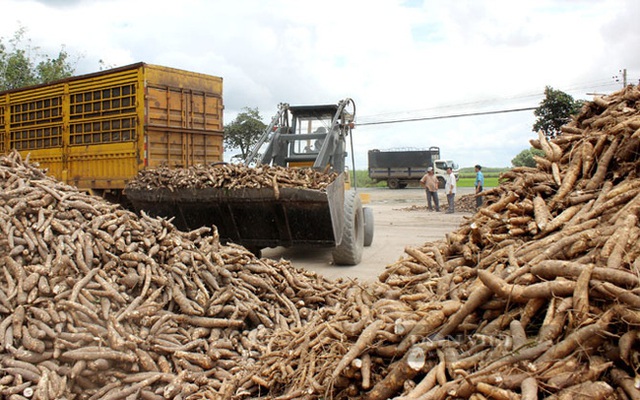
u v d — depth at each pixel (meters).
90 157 11.80
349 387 3.08
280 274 6.27
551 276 2.99
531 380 2.46
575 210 3.79
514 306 3.05
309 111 11.20
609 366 2.56
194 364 4.45
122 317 4.49
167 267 5.23
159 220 5.89
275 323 5.46
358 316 3.58
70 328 4.27
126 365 4.21
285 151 10.94
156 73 10.95
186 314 4.93
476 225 3.99
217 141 12.25
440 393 2.58
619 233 3.08
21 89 13.51
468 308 3.08
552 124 18.66
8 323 4.22
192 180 8.27
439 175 38.94
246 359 4.62
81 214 5.55
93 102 11.75
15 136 13.96
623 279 2.70
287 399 3.27
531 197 4.19
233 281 5.61
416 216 20.30
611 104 4.93
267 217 8.13
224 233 8.46
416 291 3.84
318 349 3.55
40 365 4.06
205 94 11.90
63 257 4.82
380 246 12.20
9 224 4.98
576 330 2.65
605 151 4.14
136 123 10.83
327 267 9.38
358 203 9.92
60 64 27.80
